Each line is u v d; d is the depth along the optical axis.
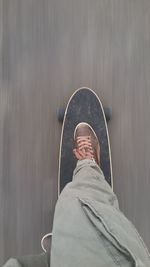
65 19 1.14
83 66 1.13
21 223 1.09
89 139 1.08
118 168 1.10
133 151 1.11
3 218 1.09
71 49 1.14
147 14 1.14
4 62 1.14
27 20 1.14
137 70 1.13
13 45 1.14
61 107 1.12
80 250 0.80
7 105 1.13
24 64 1.14
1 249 1.08
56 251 0.82
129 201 1.09
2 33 1.14
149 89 1.13
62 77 1.13
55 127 1.12
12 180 1.10
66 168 1.09
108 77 1.13
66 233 0.82
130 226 0.85
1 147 1.11
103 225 0.80
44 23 1.14
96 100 1.11
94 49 1.14
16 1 1.15
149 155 1.11
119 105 1.12
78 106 1.11
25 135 1.12
